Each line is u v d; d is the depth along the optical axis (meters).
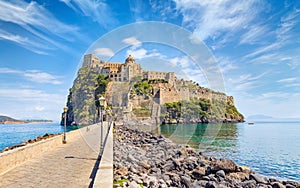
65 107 15.94
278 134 46.72
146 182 7.31
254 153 21.45
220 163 10.46
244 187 8.82
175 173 9.56
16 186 6.06
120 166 8.85
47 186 6.02
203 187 8.11
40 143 10.97
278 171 15.02
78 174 7.13
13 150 8.51
